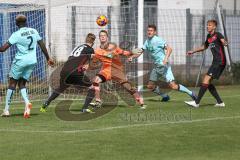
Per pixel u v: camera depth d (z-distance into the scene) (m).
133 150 22.06
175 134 25.31
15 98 39.03
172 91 45.16
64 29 54.94
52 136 24.86
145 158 20.75
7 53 44.53
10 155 21.09
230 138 24.47
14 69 30.75
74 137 24.62
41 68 41.91
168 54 36.47
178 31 58.22
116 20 48.03
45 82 41.72
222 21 57.19
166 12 58.72
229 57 55.03
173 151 21.92
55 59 49.72
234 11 64.81
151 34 37.12
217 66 34.69
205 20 57.72
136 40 46.03
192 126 27.45
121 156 21.03
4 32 48.28
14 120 29.81
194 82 51.97
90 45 34.06
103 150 22.00
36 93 41.44
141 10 41.12
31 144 23.11
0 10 45.59
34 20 45.59
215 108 34.62
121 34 47.34
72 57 33.47
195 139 24.22
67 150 21.98
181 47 57.97
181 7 71.94
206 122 28.75
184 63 57.31
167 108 34.62
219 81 53.09
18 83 31.36
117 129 26.64
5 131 26.16
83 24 53.44
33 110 34.25
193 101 36.19
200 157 20.97
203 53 53.00
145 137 24.61
